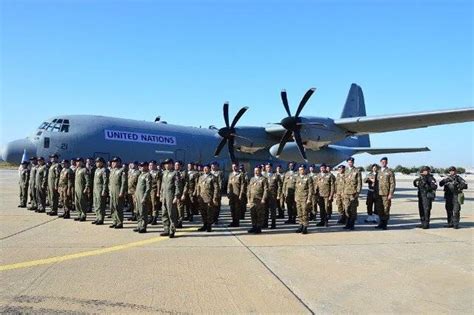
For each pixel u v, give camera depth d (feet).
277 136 64.23
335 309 17.42
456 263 25.86
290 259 26.66
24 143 55.47
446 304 18.17
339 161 70.28
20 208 54.08
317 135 57.26
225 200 69.97
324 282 21.42
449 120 55.42
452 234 37.73
